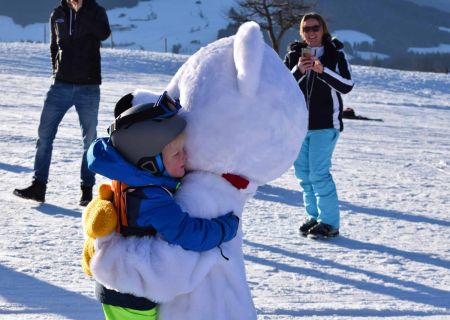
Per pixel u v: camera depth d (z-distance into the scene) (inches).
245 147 105.6
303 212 305.4
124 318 108.0
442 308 195.0
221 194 106.8
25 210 274.7
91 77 272.1
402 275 223.8
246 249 241.1
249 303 109.3
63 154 406.0
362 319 184.5
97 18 269.1
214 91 105.7
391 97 1304.1
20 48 1441.9
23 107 641.0
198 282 103.8
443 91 1504.7
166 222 100.8
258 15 1731.1
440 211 325.7
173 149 104.0
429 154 537.3
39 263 211.9
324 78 238.5
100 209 103.0
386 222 297.9
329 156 255.3
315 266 227.5
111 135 104.3
